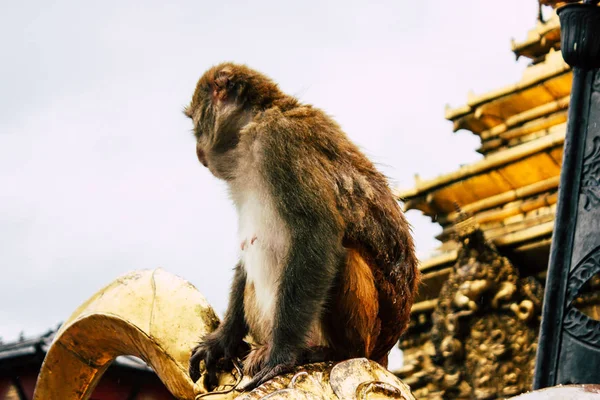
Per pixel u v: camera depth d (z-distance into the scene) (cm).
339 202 454
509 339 863
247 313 470
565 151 470
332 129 483
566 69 955
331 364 321
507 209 955
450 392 886
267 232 462
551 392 247
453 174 988
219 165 509
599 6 473
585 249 454
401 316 477
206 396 345
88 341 370
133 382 939
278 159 460
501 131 1008
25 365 937
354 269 445
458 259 905
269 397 300
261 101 500
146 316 354
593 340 443
